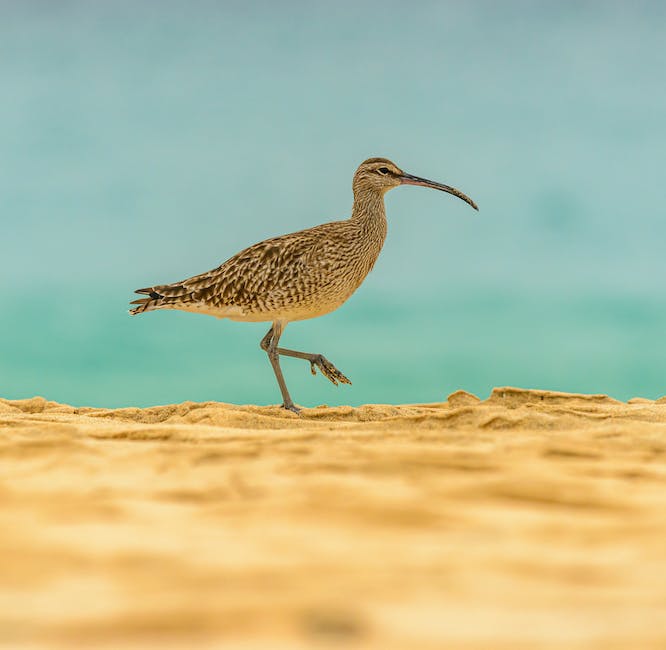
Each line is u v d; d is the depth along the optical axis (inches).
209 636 207.8
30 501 339.9
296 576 257.3
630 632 213.2
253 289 783.1
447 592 244.5
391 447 443.2
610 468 399.2
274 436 494.0
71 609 226.2
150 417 697.0
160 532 301.3
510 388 709.3
